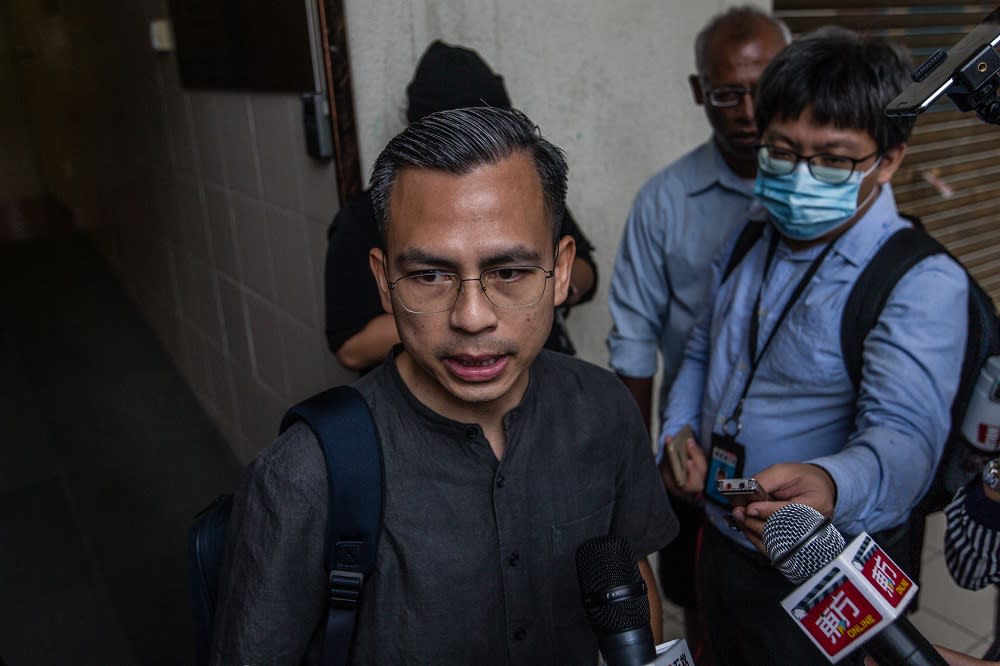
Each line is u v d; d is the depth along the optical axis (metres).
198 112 3.33
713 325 1.73
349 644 1.02
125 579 3.00
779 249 1.57
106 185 6.12
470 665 1.06
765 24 1.95
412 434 1.05
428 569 1.03
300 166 2.49
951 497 1.46
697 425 1.79
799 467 1.26
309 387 2.84
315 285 2.59
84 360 5.12
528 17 2.46
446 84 1.82
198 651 1.22
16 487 3.71
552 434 1.12
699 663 1.95
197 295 4.03
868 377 1.38
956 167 3.70
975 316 1.40
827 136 1.40
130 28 4.12
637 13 2.68
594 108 2.68
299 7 2.23
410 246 0.90
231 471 3.73
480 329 0.90
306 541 1.01
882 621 0.75
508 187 0.89
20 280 6.93
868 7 3.16
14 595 2.93
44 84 8.05
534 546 1.10
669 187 2.14
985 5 3.57
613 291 2.30
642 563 1.31
